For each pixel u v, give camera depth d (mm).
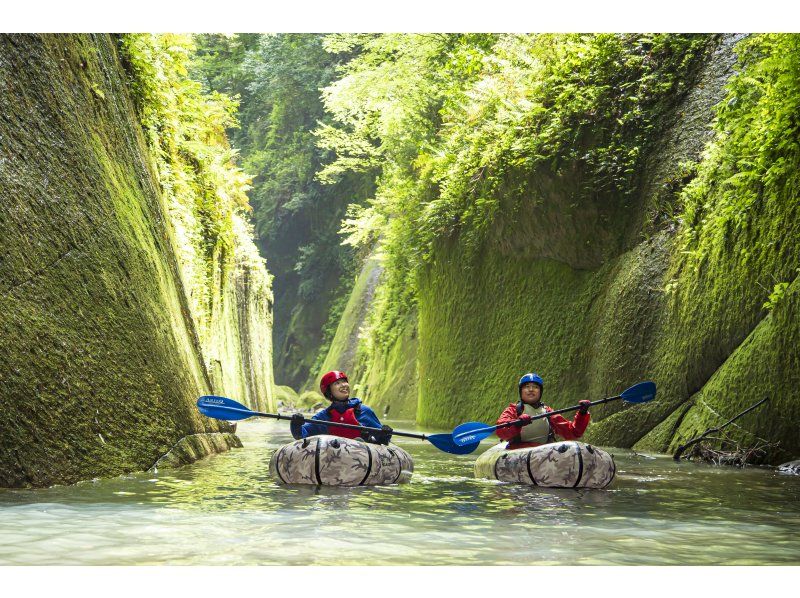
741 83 10609
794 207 9617
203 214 15664
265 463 8664
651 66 13547
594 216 13844
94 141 7766
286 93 41969
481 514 5164
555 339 14281
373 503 5613
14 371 5629
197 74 43094
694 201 11750
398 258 20703
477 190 16062
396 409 24031
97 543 3959
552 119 14047
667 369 11633
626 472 8234
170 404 8094
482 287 16422
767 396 9367
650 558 3848
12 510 4750
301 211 43875
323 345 41594
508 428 7926
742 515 5223
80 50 8070
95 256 7004
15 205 6000
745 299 10305
